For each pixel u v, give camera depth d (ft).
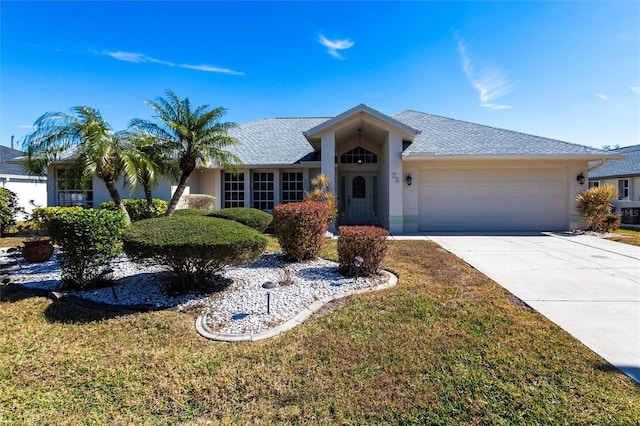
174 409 8.57
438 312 14.42
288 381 9.63
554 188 43.50
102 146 25.67
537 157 40.06
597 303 15.60
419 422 7.86
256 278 20.16
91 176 26.81
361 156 53.11
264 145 54.80
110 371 10.33
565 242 34.06
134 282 19.24
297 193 50.85
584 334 12.26
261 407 8.57
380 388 9.19
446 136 47.19
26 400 8.98
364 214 52.90
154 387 9.48
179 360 10.94
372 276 20.21
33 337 12.76
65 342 12.36
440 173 43.86
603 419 7.76
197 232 15.81
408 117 55.98
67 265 17.85
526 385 9.13
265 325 13.57
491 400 8.54
